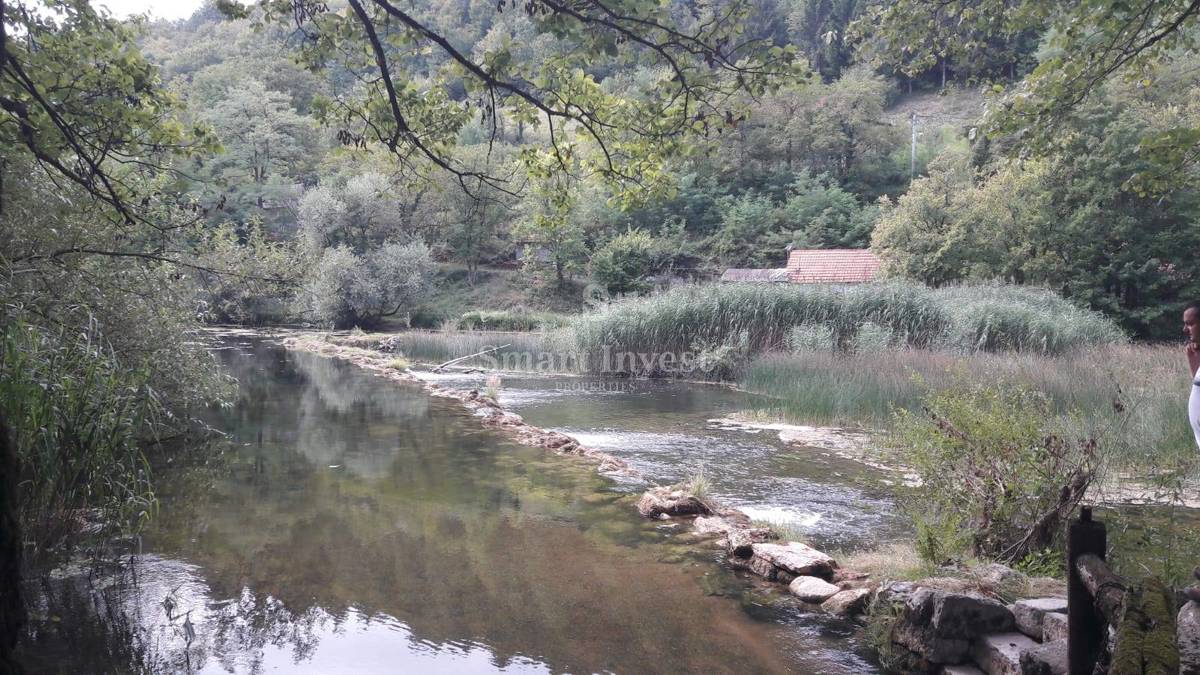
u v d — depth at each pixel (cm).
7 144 689
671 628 489
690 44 582
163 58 8256
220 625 483
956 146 6894
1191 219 3009
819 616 514
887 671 432
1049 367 1502
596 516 747
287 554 618
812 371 1717
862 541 671
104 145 751
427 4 8094
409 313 4528
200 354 1108
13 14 706
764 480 918
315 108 655
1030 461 594
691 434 1254
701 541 673
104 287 882
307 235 4584
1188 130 855
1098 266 3153
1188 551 584
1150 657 211
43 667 424
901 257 3503
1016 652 407
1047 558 568
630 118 663
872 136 6719
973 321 2091
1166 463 920
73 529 654
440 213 5194
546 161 727
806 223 5894
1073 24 780
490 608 516
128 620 489
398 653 446
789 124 6650
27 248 788
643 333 2186
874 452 1025
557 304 4966
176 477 878
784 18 9231
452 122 687
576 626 489
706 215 6088
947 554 570
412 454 1036
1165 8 760
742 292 2227
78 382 647
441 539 666
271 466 945
